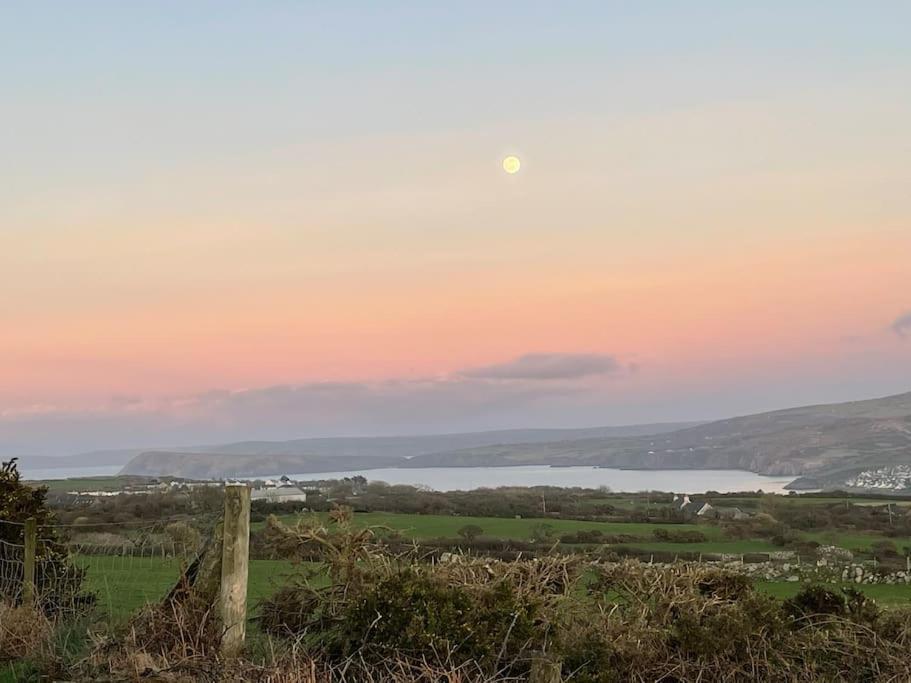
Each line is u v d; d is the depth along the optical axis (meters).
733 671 8.80
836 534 36.38
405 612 7.90
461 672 7.36
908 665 8.88
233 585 7.89
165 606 8.17
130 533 10.62
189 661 7.21
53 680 7.63
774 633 9.16
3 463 11.95
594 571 10.30
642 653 8.74
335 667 7.54
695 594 9.91
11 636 8.67
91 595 9.60
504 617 8.12
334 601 8.87
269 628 8.89
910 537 35.44
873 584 24.66
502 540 23.70
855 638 9.38
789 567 26.38
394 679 7.24
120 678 7.07
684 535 34.62
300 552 9.26
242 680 7.07
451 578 9.10
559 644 8.27
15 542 11.21
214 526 8.17
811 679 8.84
